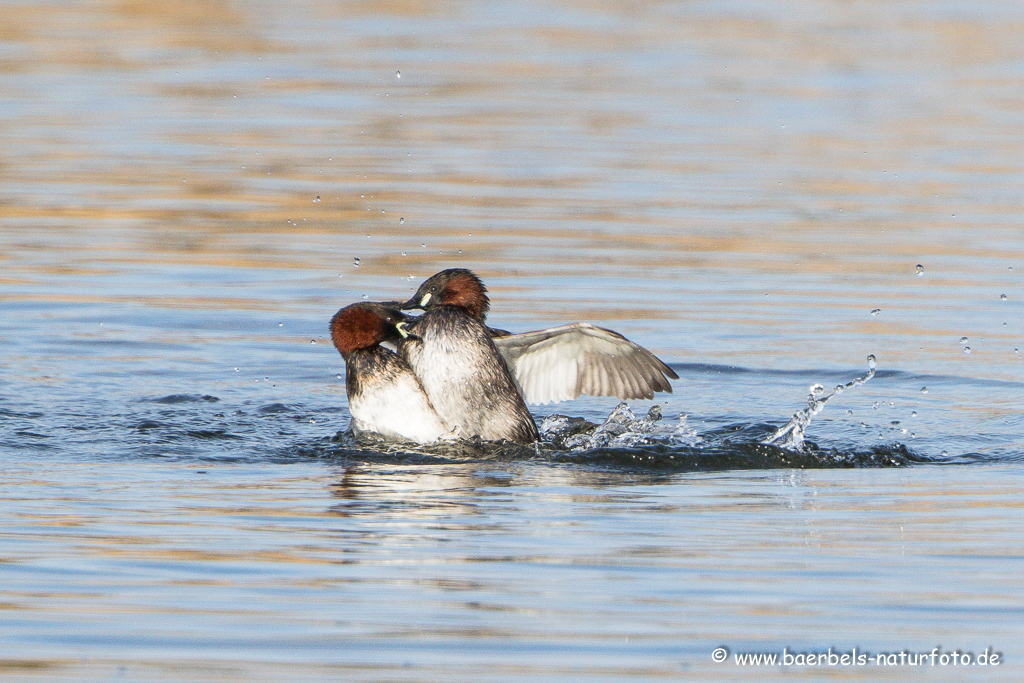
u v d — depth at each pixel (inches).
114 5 1336.1
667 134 938.1
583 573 275.4
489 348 404.2
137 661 227.1
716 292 612.7
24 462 372.5
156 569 274.7
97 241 679.1
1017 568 279.6
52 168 807.1
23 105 960.3
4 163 812.0
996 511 329.4
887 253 681.6
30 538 294.5
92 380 483.2
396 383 400.8
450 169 832.3
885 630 245.3
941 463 392.5
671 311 583.5
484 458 389.4
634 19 1392.7
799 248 689.0
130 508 322.7
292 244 679.1
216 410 449.7
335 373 508.1
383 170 824.9
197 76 1065.5
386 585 266.5
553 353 424.2
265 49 1173.7
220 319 569.6
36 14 1277.1
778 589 266.1
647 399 432.8
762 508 331.9
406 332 408.8
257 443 405.7
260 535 300.4
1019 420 445.1
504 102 1014.4
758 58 1212.5
